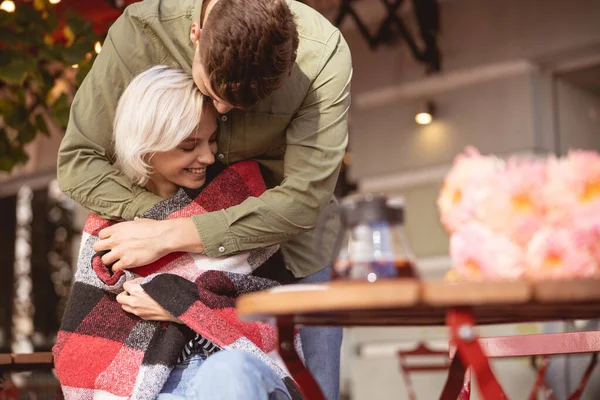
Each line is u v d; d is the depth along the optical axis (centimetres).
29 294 709
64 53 317
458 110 517
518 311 110
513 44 496
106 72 175
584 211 105
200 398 129
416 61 534
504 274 105
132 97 161
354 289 94
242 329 162
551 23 482
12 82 312
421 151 530
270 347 166
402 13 545
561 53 481
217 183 172
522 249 106
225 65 143
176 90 161
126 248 162
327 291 96
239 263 169
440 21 524
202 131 164
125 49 176
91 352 162
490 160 111
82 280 169
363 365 529
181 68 174
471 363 93
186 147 164
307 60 176
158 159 165
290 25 147
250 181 176
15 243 721
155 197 170
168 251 163
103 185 171
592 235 104
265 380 133
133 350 160
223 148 176
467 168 111
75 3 438
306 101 177
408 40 513
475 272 107
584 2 471
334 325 131
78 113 176
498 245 106
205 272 164
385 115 547
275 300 100
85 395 163
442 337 503
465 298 90
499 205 106
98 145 175
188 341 161
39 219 714
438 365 498
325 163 174
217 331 156
